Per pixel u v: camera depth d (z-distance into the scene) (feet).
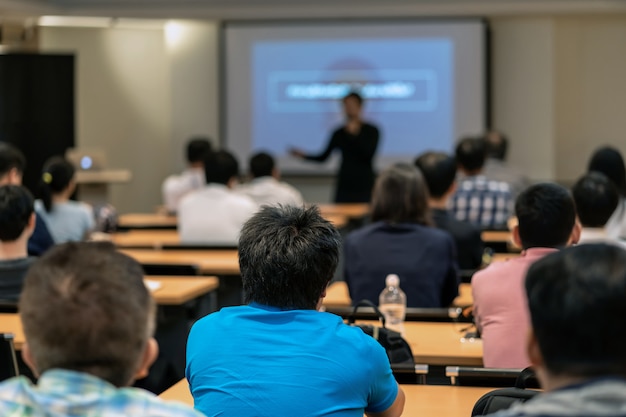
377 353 6.27
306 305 6.49
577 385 3.58
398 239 11.38
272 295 6.45
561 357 3.61
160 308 13.70
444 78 32.42
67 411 3.70
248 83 33.42
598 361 3.55
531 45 32.35
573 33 33.76
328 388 6.03
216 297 16.10
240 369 6.11
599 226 11.78
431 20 32.30
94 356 3.82
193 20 32.27
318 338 6.19
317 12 29.27
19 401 3.77
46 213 16.30
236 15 29.50
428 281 11.14
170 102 34.40
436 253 11.26
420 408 7.54
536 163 32.53
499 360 8.43
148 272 14.92
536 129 32.45
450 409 7.52
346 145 28.94
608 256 3.71
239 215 17.89
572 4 28.53
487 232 17.74
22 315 3.92
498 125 32.89
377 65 32.78
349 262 11.53
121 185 34.96
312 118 33.30
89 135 34.68
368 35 32.73
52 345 3.81
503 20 32.60
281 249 6.43
